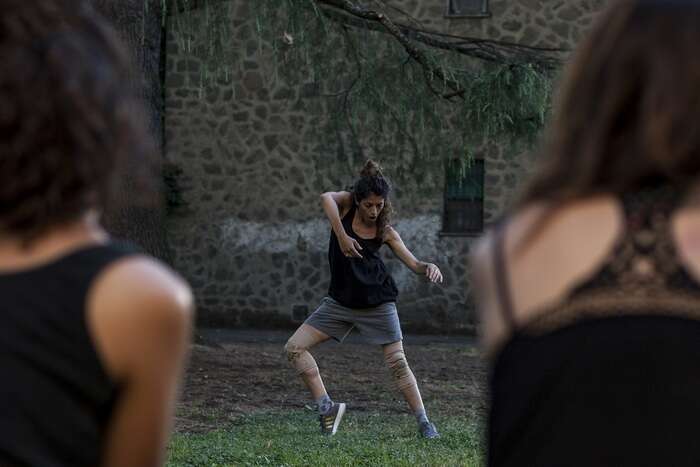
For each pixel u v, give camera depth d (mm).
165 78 28203
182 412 13820
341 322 11703
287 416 13750
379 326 11602
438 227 27312
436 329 27469
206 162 28219
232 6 27844
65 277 2188
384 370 18953
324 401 11883
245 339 25297
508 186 27094
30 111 2209
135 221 17031
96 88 2299
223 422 13195
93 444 2203
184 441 11141
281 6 17375
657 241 2082
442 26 27500
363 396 15953
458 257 27297
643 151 2143
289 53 18453
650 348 2006
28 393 2113
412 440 11469
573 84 2312
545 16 27234
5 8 2285
